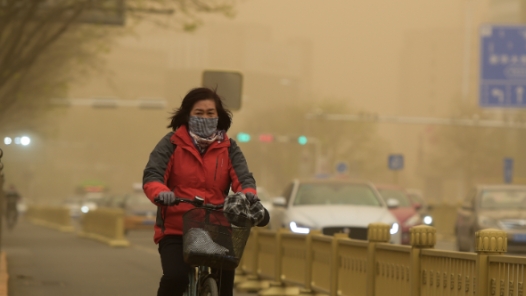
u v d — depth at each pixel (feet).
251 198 54.03
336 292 95.09
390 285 79.41
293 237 110.11
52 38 235.40
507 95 296.30
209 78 143.13
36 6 217.77
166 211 55.52
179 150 56.08
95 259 181.78
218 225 53.01
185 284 55.98
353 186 155.53
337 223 139.13
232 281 56.90
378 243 83.05
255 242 122.93
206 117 55.98
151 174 55.52
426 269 70.90
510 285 57.16
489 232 59.98
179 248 55.62
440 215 296.71
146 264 167.63
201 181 55.98
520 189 189.47
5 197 359.05
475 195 189.88
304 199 151.74
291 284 110.01
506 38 296.30
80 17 234.79
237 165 56.70
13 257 186.09
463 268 63.98
